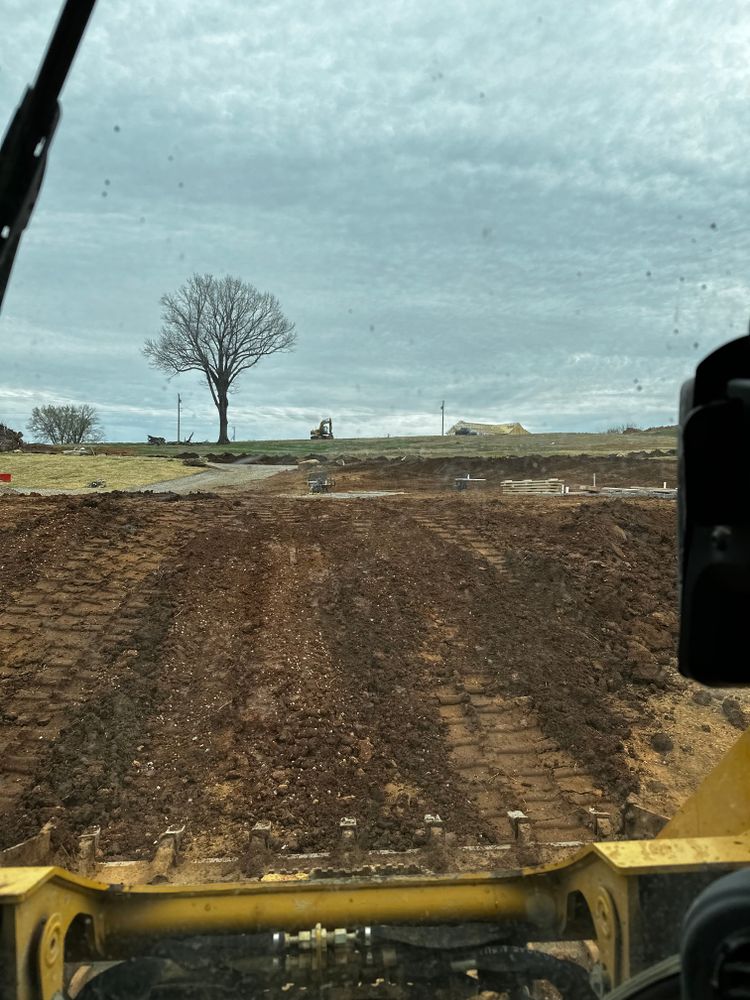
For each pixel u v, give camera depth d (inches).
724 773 103.1
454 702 315.3
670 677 351.6
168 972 101.2
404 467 1071.6
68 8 66.9
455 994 101.0
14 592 388.5
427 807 242.1
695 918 63.1
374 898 107.5
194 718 298.2
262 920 105.3
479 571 437.7
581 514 529.3
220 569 426.9
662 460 1043.9
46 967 87.4
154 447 1596.9
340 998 99.7
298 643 352.2
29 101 68.7
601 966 94.8
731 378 64.4
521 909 108.2
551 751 283.0
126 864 212.1
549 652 356.2
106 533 469.1
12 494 574.9
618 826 220.8
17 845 203.8
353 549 464.4
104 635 352.8
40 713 295.1
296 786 253.4
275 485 904.9
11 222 68.4
